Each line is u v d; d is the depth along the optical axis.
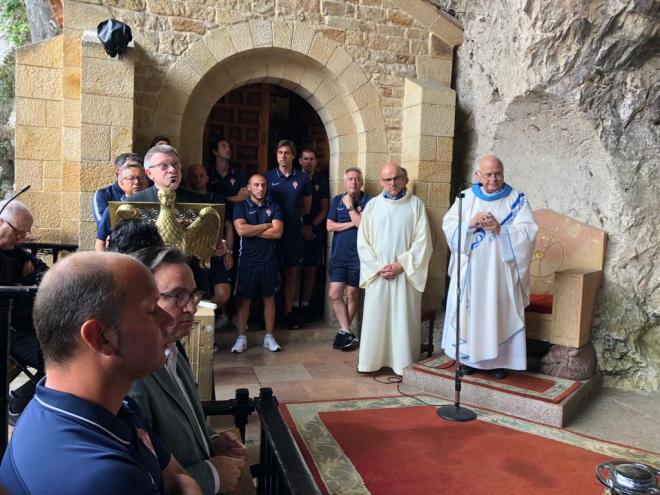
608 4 3.71
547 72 4.09
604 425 3.39
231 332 5.05
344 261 4.96
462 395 3.71
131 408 1.20
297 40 4.94
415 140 5.13
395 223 4.31
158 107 4.59
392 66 5.27
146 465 1.02
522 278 3.77
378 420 3.37
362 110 5.23
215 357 4.66
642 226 4.09
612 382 4.13
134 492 0.83
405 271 4.24
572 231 4.41
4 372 1.74
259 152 5.82
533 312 3.96
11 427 2.79
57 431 0.87
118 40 4.11
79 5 4.31
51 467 0.83
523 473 2.72
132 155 3.49
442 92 5.07
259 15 4.82
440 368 4.03
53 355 0.92
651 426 3.39
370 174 5.32
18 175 4.39
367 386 4.03
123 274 0.95
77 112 4.37
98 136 4.21
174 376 1.62
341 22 5.07
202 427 1.69
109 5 4.40
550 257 4.52
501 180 3.86
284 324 5.37
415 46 5.31
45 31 7.23
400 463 2.81
